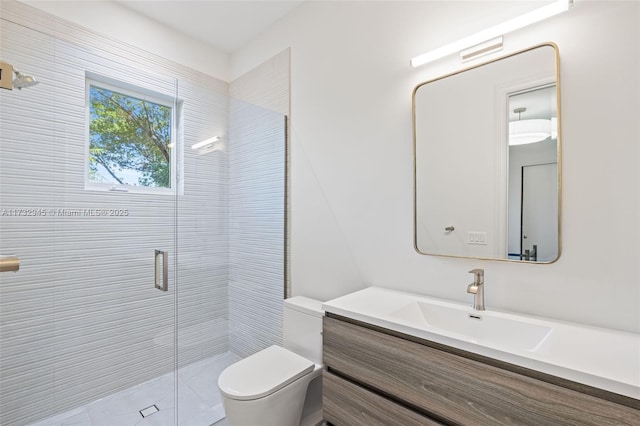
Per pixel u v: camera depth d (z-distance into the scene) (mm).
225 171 2465
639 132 1024
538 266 1228
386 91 1701
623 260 1056
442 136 1484
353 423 1234
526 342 1121
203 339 2291
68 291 1802
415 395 1059
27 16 1766
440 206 1492
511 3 1294
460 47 1356
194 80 2535
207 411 1935
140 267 2057
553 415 800
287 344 1928
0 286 1605
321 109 2031
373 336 1183
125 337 1978
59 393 1764
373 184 1758
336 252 1938
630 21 1039
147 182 2100
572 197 1148
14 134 1623
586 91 1116
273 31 2377
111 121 1988
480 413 919
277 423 1499
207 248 2350
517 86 1266
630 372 764
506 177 1300
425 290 1541
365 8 1798
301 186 2152
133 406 1930
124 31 2135
